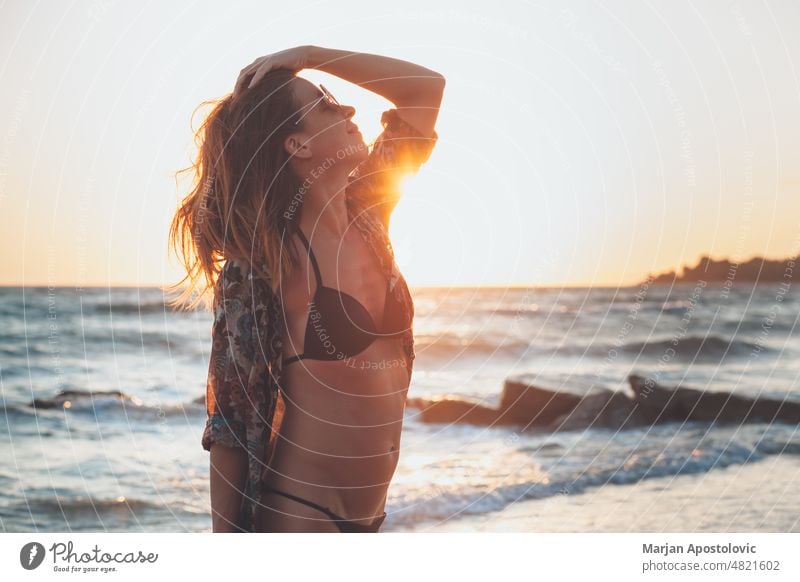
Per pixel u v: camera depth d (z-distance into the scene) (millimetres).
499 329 24297
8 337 21078
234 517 1808
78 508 7934
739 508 7344
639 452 10141
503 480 8719
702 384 15672
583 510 7438
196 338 19766
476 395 15102
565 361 20234
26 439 10914
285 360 1846
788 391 14516
